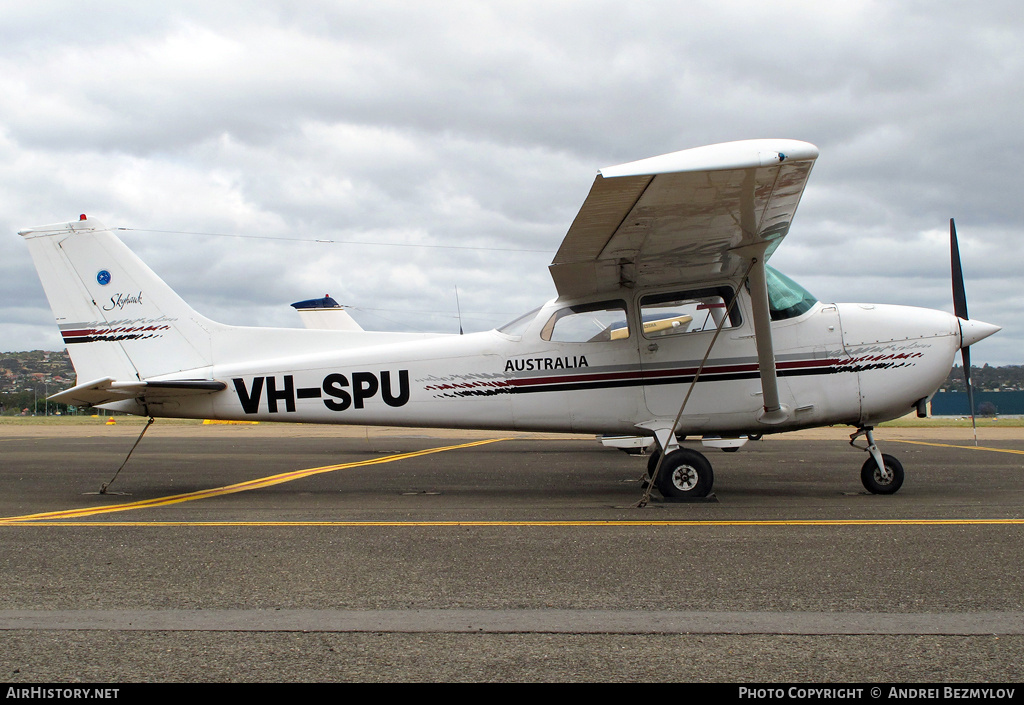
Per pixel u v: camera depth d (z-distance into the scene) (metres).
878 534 4.57
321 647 2.76
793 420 6.47
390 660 2.63
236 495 6.98
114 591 3.48
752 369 6.45
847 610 3.10
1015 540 4.36
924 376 6.40
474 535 4.72
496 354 6.87
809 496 6.43
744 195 4.92
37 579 3.70
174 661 2.64
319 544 4.49
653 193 4.83
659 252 5.96
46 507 6.21
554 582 3.57
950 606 3.13
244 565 3.96
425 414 6.98
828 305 6.61
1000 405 53.56
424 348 7.04
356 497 6.76
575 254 5.94
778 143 4.61
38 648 2.76
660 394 6.56
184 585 3.58
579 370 6.70
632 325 6.62
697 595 3.33
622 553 4.15
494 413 6.87
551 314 6.81
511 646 2.75
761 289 5.95
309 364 7.15
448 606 3.21
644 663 2.58
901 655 2.63
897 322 6.47
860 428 6.66
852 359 6.42
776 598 3.27
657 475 6.31
